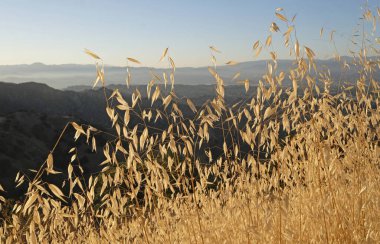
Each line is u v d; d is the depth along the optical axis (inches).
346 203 108.5
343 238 102.1
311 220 108.4
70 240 141.4
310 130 119.8
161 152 108.3
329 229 104.4
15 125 3442.4
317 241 105.6
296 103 117.6
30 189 100.0
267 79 111.3
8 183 2615.7
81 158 2278.5
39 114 3659.0
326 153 109.7
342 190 113.6
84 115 7204.7
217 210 132.0
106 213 119.5
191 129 110.1
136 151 105.3
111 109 102.3
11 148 3078.2
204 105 110.6
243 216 121.3
